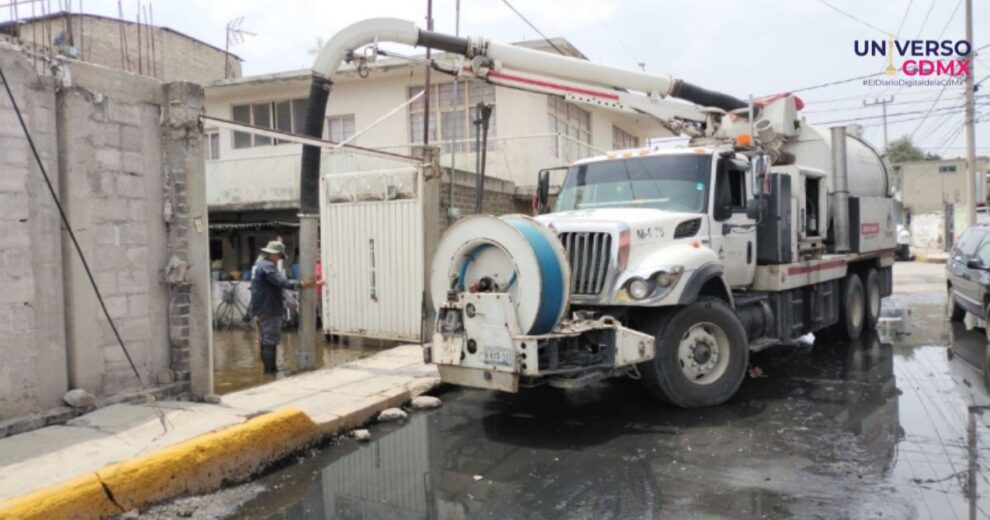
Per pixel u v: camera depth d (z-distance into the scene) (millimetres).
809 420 6668
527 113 18469
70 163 5945
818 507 4590
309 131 9750
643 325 7059
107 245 6234
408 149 18250
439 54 17219
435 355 6699
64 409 5828
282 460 5781
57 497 4305
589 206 8406
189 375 6801
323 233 11789
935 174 47719
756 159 8039
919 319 13594
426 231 10789
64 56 6062
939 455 5578
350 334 11570
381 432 6633
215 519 4656
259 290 9438
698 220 7633
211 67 24359
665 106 10359
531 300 6207
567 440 6238
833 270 10078
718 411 7059
